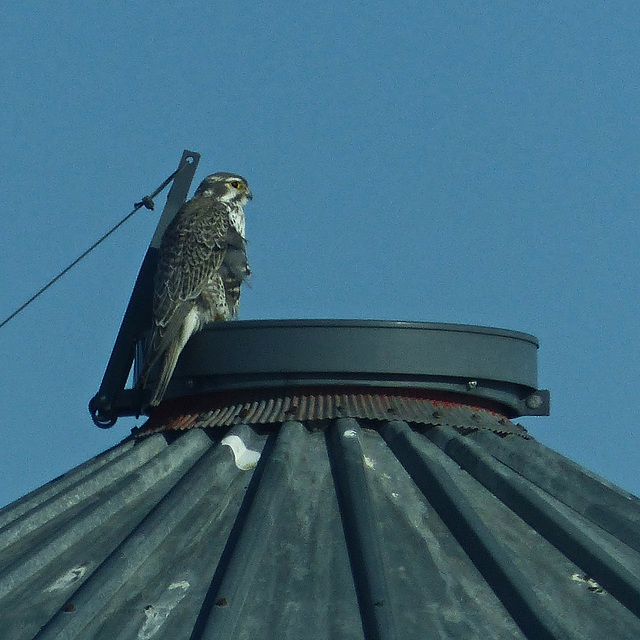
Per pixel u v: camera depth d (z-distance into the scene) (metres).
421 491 10.47
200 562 9.39
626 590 9.14
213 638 8.13
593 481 11.04
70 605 8.69
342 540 9.57
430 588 8.99
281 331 11.72
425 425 11.73
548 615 8.61
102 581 8.95
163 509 9.95
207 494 10.38
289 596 8.83
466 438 11.54
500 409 12.63
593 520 10.60
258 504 9.86
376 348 11.67
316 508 10.08
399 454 11.04
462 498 10.15
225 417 11.76
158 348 12.43
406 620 8.55
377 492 10.38
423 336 11.80
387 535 9.73
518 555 9.68
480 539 9.52
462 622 8.64
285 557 9.34
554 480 11.09
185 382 12.15
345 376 11.70
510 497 10.47
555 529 9.93
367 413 11.49
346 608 8.66
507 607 8.87
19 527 10.41
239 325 11.87
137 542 9.43
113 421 13.17
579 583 9.37
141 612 8.79
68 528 10.01
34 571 9.57
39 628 8.75
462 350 11.93
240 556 9.12
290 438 11.12
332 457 10.93
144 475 10.83
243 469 10.90
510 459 11.41
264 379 11.75
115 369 13.11
